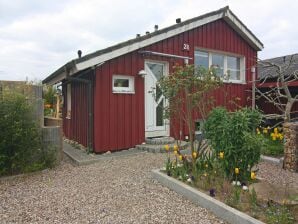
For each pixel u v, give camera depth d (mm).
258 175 5645
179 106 5824
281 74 8133
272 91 10062
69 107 10172
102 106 7801
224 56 11352
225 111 5164
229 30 11195
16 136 5395
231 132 4734
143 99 8664
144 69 8695
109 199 4414
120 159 7062
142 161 6770
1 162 5355
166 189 4852
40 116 6348
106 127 7871
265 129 8016
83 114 8508
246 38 11695
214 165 5062
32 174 5750
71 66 7426
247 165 4754
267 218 3473
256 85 11359
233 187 4445
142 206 4148
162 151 7738
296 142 6098
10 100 5520
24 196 4555
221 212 3770
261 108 11820
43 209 4047
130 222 3654
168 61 9203
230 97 11070
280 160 6473
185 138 9055
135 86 8477
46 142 6277
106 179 5418
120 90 8242
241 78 11875
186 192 4457
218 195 4215
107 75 7883
